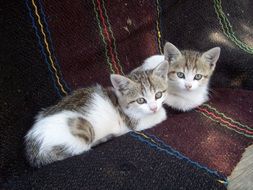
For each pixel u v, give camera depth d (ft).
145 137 1.16
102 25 1.31
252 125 1.23
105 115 1.22
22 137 1.11
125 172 0.98
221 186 0.96
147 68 1.42
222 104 1.38
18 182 0.97
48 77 1.18
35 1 1.10
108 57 1.37
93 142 1.19
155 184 0.94
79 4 1.22
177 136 1.18
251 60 1.52
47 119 1.12
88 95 1.23
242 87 1.57
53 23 1.16
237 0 1.67
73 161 1.04
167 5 1.49
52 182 0.95
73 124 1.14
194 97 1.40
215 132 1.20
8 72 1.07
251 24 1.70
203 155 1.08
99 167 1.00
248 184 1.02
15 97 1.09
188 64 1.40
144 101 1.27
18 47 1.09
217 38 1.60
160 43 1.55
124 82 1.24
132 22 1.41
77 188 0.93
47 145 1.09
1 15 1.04
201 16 1.59
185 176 0.97
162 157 1.05
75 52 1.25
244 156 1.12
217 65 1.56
